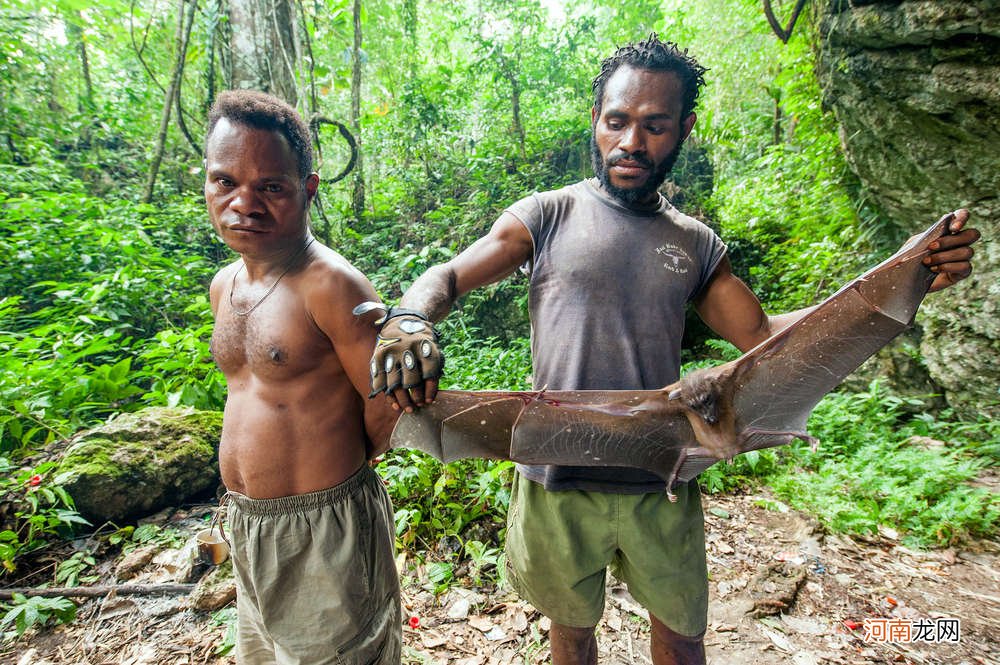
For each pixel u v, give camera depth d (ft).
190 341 12.26
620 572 5.49
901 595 8.90
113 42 27.09
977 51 11.41
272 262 4.30
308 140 4.28
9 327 14.32
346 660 4.36
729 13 28.55
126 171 24.20
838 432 14.20
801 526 10.69
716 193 28.68
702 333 20.27
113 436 10.14
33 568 8.54
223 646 7.04
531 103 27.84
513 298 20.30
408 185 25.38
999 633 8.06
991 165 12.91
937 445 14.17
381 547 4.72
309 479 4.31
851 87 14.44
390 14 26.55
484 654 7.18
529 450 4.64
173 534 9.43
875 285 4.26
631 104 4.43
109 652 7.12
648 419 4.56
